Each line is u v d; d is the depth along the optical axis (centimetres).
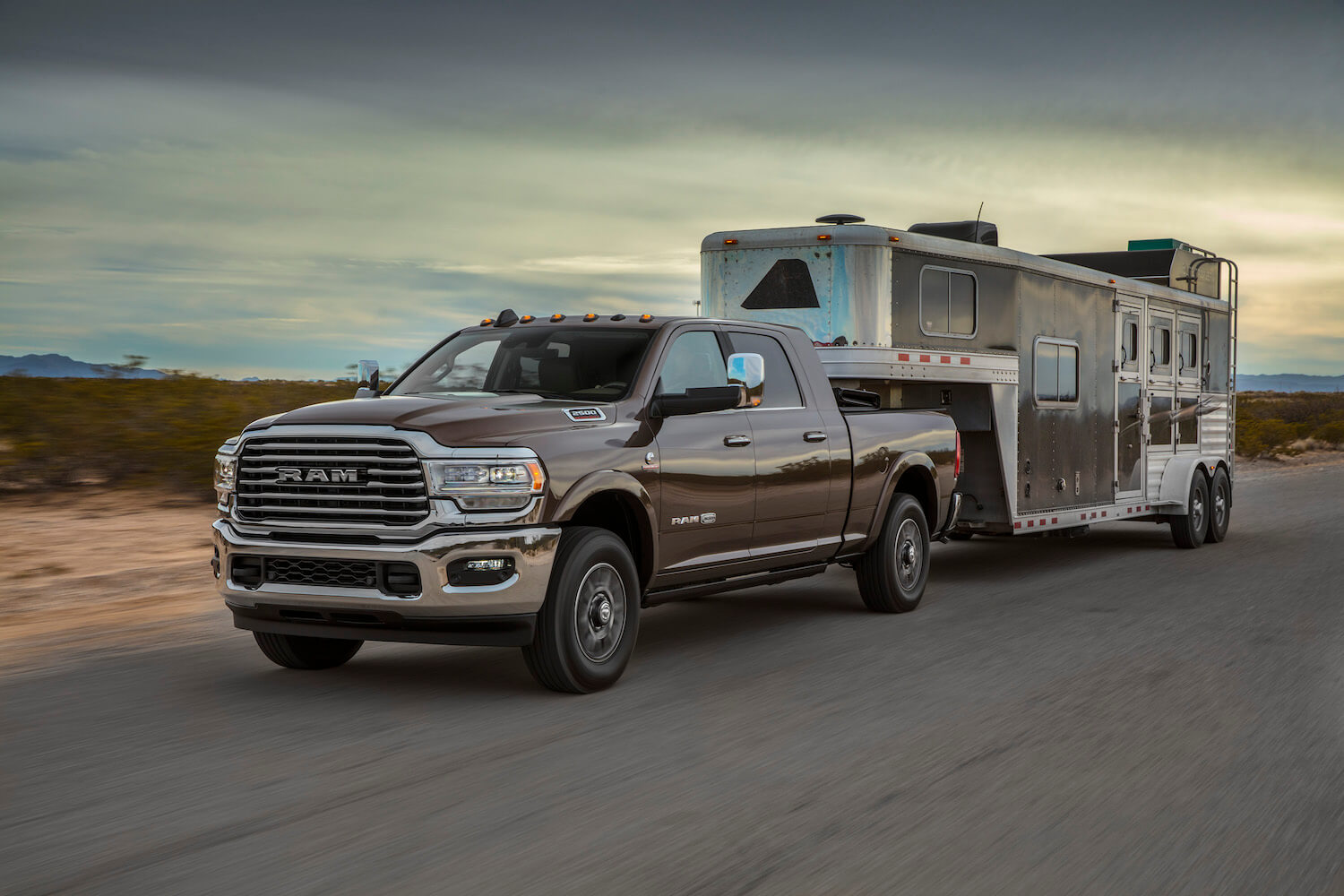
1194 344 1620
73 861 420
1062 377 1287
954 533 1233
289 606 660
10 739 580
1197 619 941
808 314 1081
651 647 836
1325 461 3741
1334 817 469
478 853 427
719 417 797
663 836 446
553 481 656
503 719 624
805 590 1122
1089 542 1575
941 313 1120
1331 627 902
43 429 1672
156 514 1501
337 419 664
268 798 489
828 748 568
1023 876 407
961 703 661
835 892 393
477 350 824
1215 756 555
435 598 630
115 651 798
